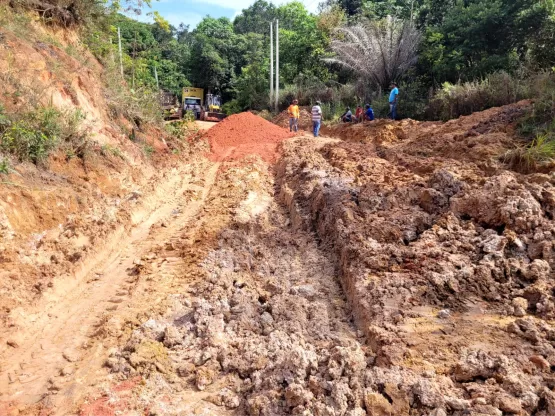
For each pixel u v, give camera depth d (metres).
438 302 4.30
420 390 3.14
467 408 2.97
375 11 27.97
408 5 26.52
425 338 3.79
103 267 6.14
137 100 12.97
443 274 4.54
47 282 5.20
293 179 9.74
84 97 9.63
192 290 5.35
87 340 4.46
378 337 3.90
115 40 19.28
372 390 3.24
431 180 6.70
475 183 6.30
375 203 6.64
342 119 19.12
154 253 6.53
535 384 3.14
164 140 13.30
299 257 6.51
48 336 4.53
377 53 20.48
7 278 4.93
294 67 30.47
